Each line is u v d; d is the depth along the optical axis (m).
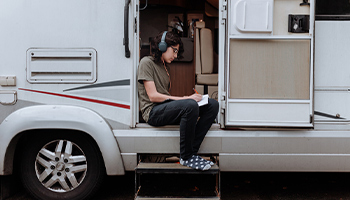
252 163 2.39
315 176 3.21
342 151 2.38
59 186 2.53
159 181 2.90
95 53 2.36
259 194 2.76
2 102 2.38
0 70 2.37
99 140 2.33
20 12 2.36
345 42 2.38
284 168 2.40
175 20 3.87
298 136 2.36
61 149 2.44
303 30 2.27
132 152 2.38
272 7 2.24
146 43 3.67
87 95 2.38
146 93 2.38
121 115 2.37
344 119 2.39
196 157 2.27
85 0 2.35
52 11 2.36
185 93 3.40
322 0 2.36
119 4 2.35
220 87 2.35
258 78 2.30
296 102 2.30
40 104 2.38
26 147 2.46
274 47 2.29
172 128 2.38
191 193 2.60
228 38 2.28
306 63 2.29
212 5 3.78
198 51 3.22
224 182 3.03
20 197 2.67
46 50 2.36
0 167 2.38
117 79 2.36
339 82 2.38
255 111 2.32
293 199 2.66
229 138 2.36
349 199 2.66
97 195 2.72
